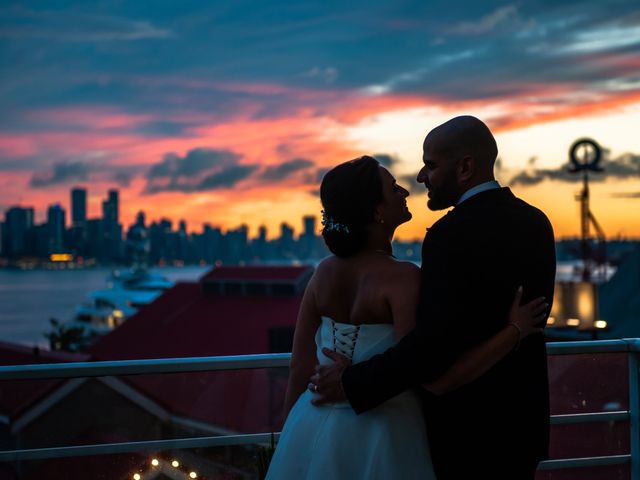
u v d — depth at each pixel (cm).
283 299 6059
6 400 279
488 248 210
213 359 296
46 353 1978
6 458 278
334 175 230
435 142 228
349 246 227
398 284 221
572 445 322
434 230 219
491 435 217
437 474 224
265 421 300
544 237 221
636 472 324
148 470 292
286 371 302
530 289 216
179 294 6450
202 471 294
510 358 219
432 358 204
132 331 5853
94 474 288
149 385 294
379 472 218
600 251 6638
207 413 297
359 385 214
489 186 224
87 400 287
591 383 324
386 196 228
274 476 235
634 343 324
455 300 206
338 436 224
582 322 3056
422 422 228
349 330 228
